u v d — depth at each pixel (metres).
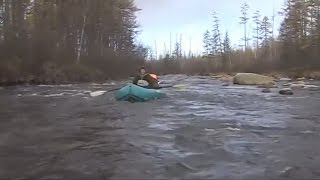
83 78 35.94
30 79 29.86
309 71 46.59
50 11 40.12
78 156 6.90
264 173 5.88
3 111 13.25
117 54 48.75
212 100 17.17
